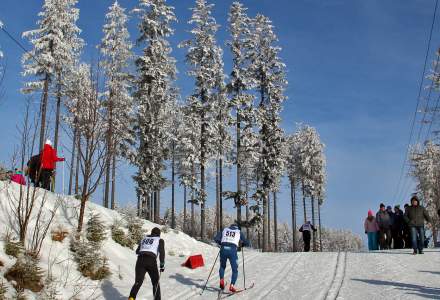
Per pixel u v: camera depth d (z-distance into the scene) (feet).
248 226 116.37
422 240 50.21
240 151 110.22
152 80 98.43
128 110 91.09
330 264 45.19
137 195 97.81
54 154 47.67
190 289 36.65
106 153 40.45
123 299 32.99
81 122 39.37
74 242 37.22
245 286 36.86
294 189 190.49
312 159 186.19
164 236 58.49
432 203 152.76
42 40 99.55
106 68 41.09
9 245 29.84
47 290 29.04
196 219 266.57
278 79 120.88
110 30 88.48
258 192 117.29
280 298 31.58
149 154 97.71
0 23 53.31
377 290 32.27
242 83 109.70
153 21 99.04
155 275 30.86
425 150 159.53
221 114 117.39
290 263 47.26
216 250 60.23
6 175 39.91
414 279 35.88
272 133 120.88
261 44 121.29
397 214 65.82
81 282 32.78
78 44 104.27
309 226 78.28
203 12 112.16
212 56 113.09
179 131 143.95
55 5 102.68
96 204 52.60
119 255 43.34
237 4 114.73
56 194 46.34
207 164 116.47
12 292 26.55
